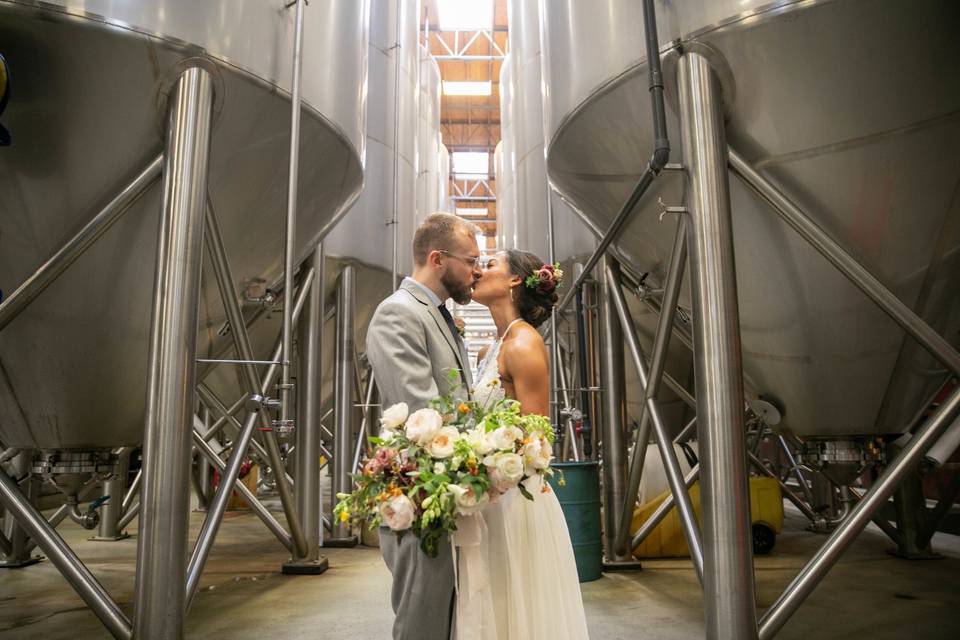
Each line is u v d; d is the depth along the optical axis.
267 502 9.76
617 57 2.64
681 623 3.01
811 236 2.29
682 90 2.28
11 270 2.67
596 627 2.96
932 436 2.10
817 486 6.08
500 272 2.17
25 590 3.92
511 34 7.89
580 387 4.87
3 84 2.10
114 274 2.69
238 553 5.22
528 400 1.89
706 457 2.04
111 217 2.43
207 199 2.42
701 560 2.43
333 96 3.25
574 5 2.96
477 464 1.34
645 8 2.25
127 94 2.39
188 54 2.40
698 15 2.26
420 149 9.59
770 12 2.14
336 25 3.34
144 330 2.88
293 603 3.53
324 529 5.57
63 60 2.28
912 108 2.24
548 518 1.77
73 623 3.22
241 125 2.72
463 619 1.40
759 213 2.51
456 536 1.42
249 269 3.48
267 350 5.06
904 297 2.56
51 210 2.54
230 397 6.07
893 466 2.11
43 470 3.19
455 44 16.55
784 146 2.35
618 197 3.18
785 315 2.71
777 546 5.16
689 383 6.17
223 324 3.69
